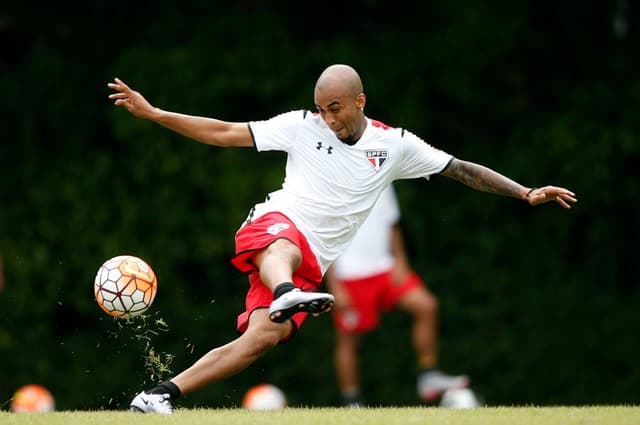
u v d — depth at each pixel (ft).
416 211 165.17
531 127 166.20
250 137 72.23
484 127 169.17
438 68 164.66
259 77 160.56
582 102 163.32
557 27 167.32
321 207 71.51
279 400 131.85
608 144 160.04
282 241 68.90
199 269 162.30
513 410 73.36
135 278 72.02
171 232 159.84
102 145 166.71
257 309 69.87
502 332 157.58
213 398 150.41
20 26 167.73
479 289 161.89
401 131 73.46
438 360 154.20
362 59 163.43
